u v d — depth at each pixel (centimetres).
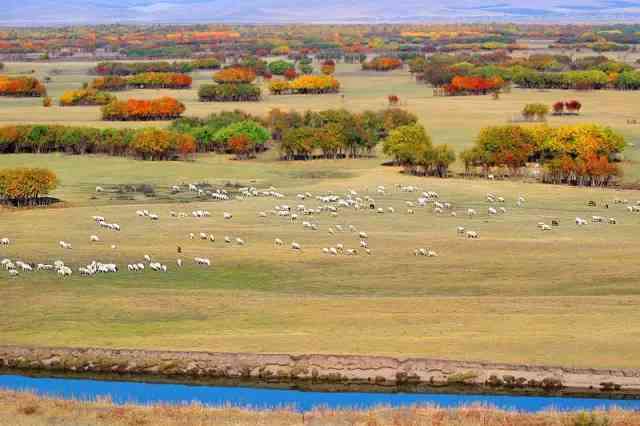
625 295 11338
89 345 9638
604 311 10644
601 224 15575
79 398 8362
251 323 10325
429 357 9225
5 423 7525
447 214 16350
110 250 13562
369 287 11819
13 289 11581
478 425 7556
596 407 8150
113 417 7700
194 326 10238
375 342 9662
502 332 9944
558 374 8881
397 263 12912
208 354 9325
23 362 9338
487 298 11212
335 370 9075
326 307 10850
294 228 15088
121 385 8938
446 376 8938
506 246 13838
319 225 15350
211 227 15138
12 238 14325
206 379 9088
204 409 7919
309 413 7831
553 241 14200
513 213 16512
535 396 8669
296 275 12369
